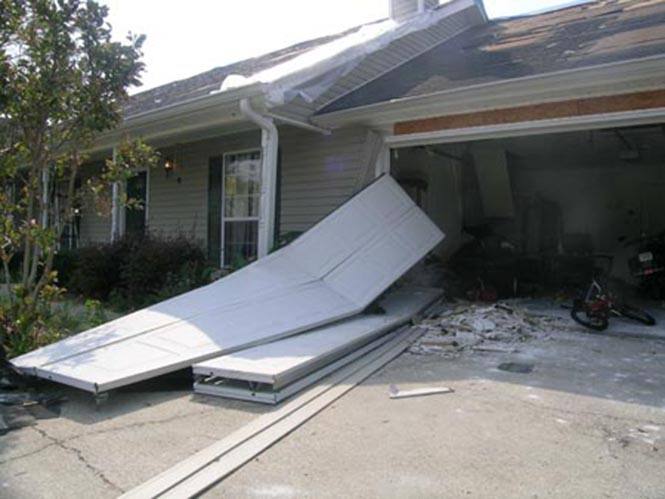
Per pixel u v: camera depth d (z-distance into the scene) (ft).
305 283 20.62
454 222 35.81
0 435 10.85
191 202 33.88
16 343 16.35
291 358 13.99
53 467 9.35
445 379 14.29
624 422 11.11
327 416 11.65
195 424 11.35
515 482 8.61
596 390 13.23
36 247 19.10
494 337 18.94
